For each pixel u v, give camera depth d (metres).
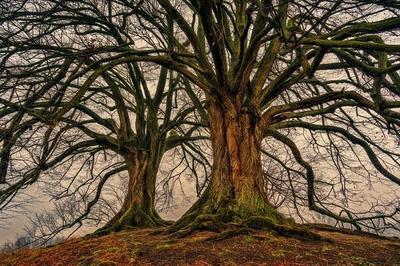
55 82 7.54
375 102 8.04
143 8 10.30
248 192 8.10
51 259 6.85
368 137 12.55
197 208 8.50
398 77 9.59
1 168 9.67
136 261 5.76
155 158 12.27
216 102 9.09
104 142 12.24
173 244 6.52
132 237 7.95
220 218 7.61
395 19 7.14
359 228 12.34
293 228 7.14
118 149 12.37
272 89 9.52
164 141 13.17
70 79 7.50
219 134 8.84
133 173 11.86
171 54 8.59
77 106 11.83
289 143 10.87
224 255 5.76
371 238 8.21
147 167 11.87
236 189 8.14
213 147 9.01
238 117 8.84
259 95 9.38
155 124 12.72
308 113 9.98
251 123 8.91
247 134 8.72
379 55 8.51
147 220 10.79
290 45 9.15
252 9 8.50
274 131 10.60
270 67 9.81
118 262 5.82
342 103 9.91
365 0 6.80
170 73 14.15
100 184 14.48
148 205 11.38
